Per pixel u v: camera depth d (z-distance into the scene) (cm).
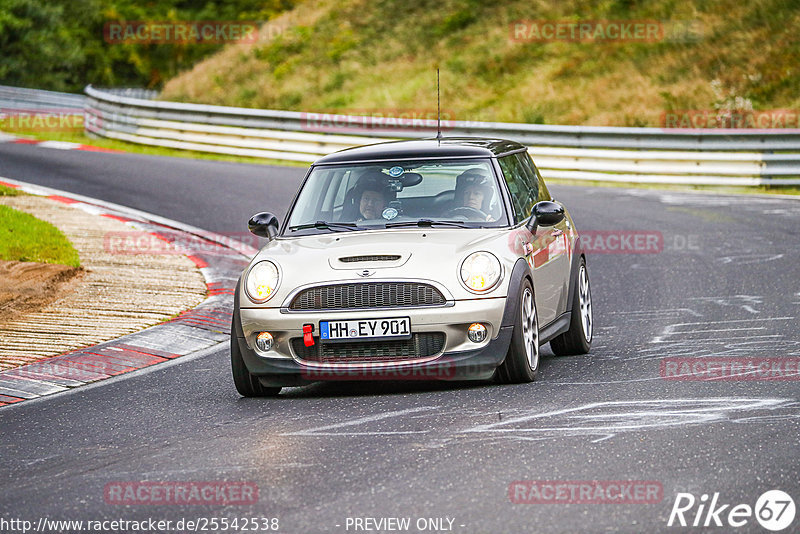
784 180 7369
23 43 16162
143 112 9962
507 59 11519
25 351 3141
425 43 12494
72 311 3672
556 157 7994
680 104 9775
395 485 1705
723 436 1919
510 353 2461
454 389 2486
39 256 4550
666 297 3900
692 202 6588
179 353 3189
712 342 2994
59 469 1958
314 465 1858
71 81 16688
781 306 3572
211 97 12588
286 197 6688
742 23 10956
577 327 2950
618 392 2347
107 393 2678
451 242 2523
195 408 2459
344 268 2462
